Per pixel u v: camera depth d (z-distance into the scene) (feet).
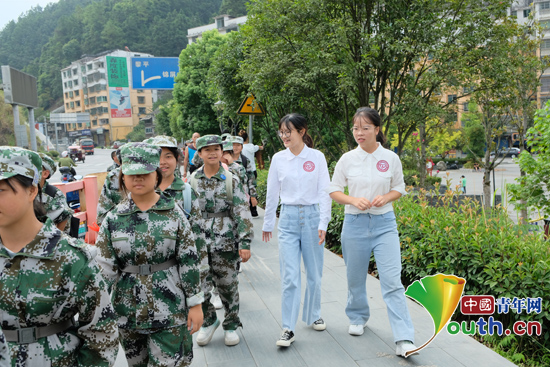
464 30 37.68
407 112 39.04
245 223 11.87
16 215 5.37
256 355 11.59
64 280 5.66
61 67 394.11
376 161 11.50
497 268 13.01
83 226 20.52
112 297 8.06
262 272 19.22
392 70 38.88
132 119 312.09
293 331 11.94
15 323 5.60
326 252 22.00
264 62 38.83
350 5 37.73
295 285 12.01
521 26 42.91
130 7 388.37
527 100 41.34
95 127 316.60
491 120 45.06
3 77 43.68
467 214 16.11
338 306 14.87
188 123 98.22
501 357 11.19
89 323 5.98
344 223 12.15
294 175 12.14
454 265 14.21
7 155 5.31
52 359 5.75
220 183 12.17
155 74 97.50
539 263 12.34
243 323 13.83
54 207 10.66
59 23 427.74
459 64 36.27
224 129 68.64
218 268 12.17
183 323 8.18
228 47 54.95
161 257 7.91
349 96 37.01
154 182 7.79
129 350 8.38
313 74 36.04
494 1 37.65
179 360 8.15
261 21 38.17
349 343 12.10
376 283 16.93
